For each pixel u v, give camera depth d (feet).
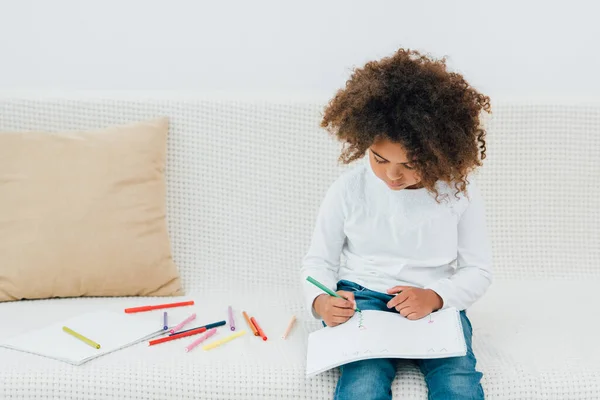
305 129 5.95
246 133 5.95
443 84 4.32
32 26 6.43
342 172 5.97
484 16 6.47
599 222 6.01
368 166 4.88
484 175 5.97
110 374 4.27
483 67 6.57
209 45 6.51
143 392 4.25
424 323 4.31
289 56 6.55
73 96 5.93
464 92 4.40
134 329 4.79
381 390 4.01
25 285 5.35
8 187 5.49
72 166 5.55
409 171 4.33
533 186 5.98
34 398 4.23
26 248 5.38
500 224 5.98
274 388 4.25
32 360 4.37
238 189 5.96
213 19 6.47
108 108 5.91
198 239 5.93
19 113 5.88
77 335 4.63
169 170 5.93
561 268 5.98
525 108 5.95
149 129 5.76
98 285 5.44
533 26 6.49
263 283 5.89
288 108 5.95
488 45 6.53
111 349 4.50
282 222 5.97
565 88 6.61
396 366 4.36
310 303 4.62
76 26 6.44
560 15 6.47
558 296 5.55
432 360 4.23
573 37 6.50
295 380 4.26
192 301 5.40
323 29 6.49
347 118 4.39
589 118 5.97
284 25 6.48
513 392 4.23
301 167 5.97
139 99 5.94
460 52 6.55
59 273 5.38
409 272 4.71
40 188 5.48
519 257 5.98
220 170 5.95
